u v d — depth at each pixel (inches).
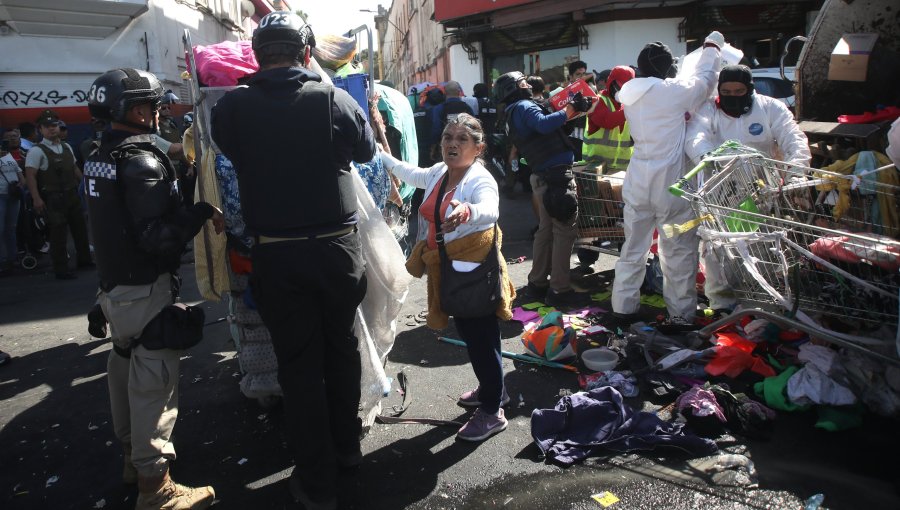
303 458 99.8
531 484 107.3
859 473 103.7
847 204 129.4
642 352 146.4
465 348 167.2
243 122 93.9
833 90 210.1
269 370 128.3
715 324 143.6
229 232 120.8
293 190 94.3
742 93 157.2
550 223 194.5
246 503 107.8
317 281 96.4
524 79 194.1
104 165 95.5
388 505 104.3
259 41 97.7
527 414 131.2
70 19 407.8
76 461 125.4
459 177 115.1
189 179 123.1
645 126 156.9
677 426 118.3
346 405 110.1
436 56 845.8
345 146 98.0
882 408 117.4
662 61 157.2
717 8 526.6
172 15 495.8
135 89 96.0
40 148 274.2
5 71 403.5
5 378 169.6
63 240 281.9
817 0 536.1
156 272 99.6
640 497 101.7
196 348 181.9
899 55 196.2
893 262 114.0
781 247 128.7
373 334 126.2
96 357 181.9
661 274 195.6
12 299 254.4
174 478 116.6
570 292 194.4
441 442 122.8
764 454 110.4
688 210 159.5
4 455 129.0
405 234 166.1
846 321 126.9
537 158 185.5
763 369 135.2
